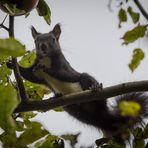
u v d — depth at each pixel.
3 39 3.33
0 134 4.87
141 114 11.23
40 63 12.88
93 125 13.38
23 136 5.12
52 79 12.91
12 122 4.64
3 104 4.30
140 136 7.60
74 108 13.33
